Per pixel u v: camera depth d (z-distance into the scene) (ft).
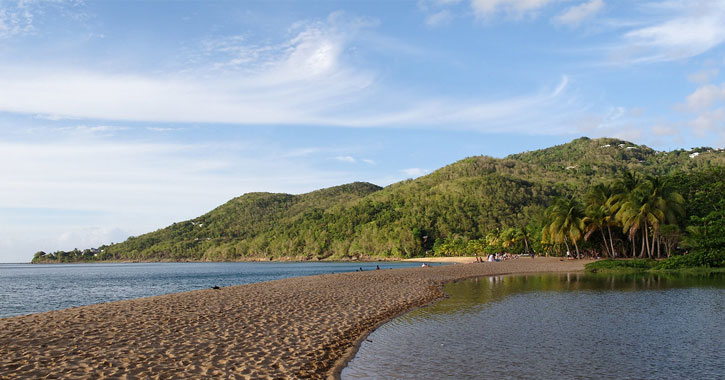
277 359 44.70
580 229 248.32
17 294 183.42
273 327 61.21
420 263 519.19
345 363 45.73
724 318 70.69
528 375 42.09
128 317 67.77
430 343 55.06
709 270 169.07
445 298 99.71
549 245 328.29
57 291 198.39
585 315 74.49
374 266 495.41
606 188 247.50
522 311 79.71
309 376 40.09
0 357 42.34
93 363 40.52
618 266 189.67
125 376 36.65
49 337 52.39
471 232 620.90
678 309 79.61
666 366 44.91
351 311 78.23
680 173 247.50
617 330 62.03
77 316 68.90
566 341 55.67
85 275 388.78
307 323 65.31
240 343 50.78
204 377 37.29
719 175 224.94
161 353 45.03
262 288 118.52
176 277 317.63
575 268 212.02
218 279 280.10
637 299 93.20
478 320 70.95
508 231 439.22
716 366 44.86
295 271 392.06
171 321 64.18
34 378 35.50
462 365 45.42
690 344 53.88
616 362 46.29
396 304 88.79
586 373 42.78
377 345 53.98
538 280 150.00
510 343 54.80
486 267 227.81
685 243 194.18
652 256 212.64
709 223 191.93
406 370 43.62
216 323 63.00
